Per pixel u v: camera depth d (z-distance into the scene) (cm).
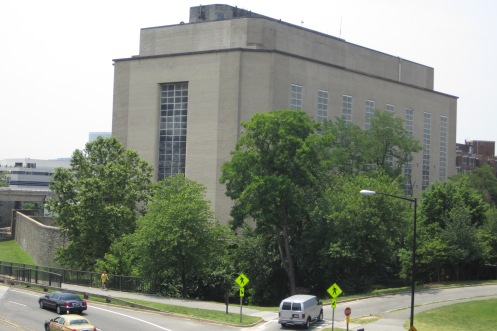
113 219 7369
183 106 9706
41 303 4891
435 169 12350
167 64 9788
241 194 6284
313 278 6881
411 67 12444
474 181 12838
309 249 6619
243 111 9131
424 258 6581
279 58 9262
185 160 9538
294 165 6325
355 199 6316
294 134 6419
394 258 6925
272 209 6306
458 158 18200
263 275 6956
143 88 10000
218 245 6384
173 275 6425
